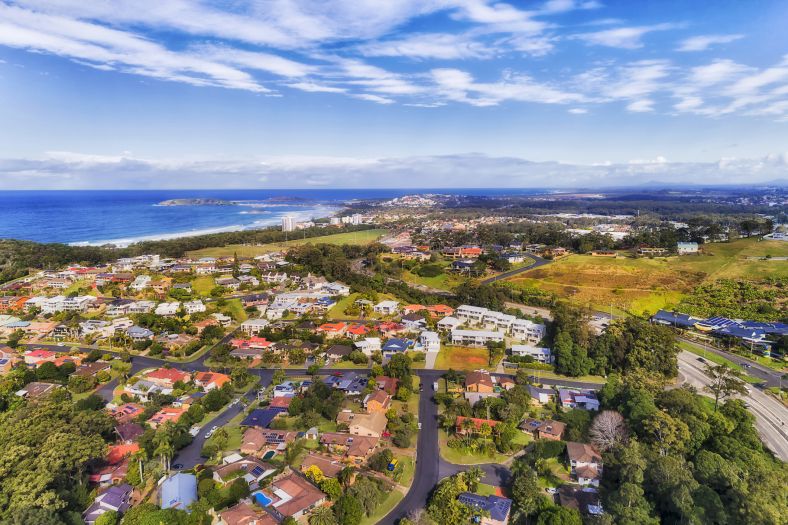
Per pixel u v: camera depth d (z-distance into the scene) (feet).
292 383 404.98
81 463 254.88
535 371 441.68
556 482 280.72
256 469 281.95
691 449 280.10
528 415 355.77
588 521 238.07
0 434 256.93
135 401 380.58
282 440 316.40
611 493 253.65
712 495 225.15
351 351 473.26
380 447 314.55
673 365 414.82
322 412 357.61
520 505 252.42
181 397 382.01
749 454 270.67
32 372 414.41
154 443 293.84
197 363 463.42
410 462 300.40
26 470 228.63
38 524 206.39
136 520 225.35
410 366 426.92
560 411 359.87
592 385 412.57
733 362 453.17
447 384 406.62
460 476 274.57
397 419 345.72
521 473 272.72
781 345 466.29
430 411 366.22
